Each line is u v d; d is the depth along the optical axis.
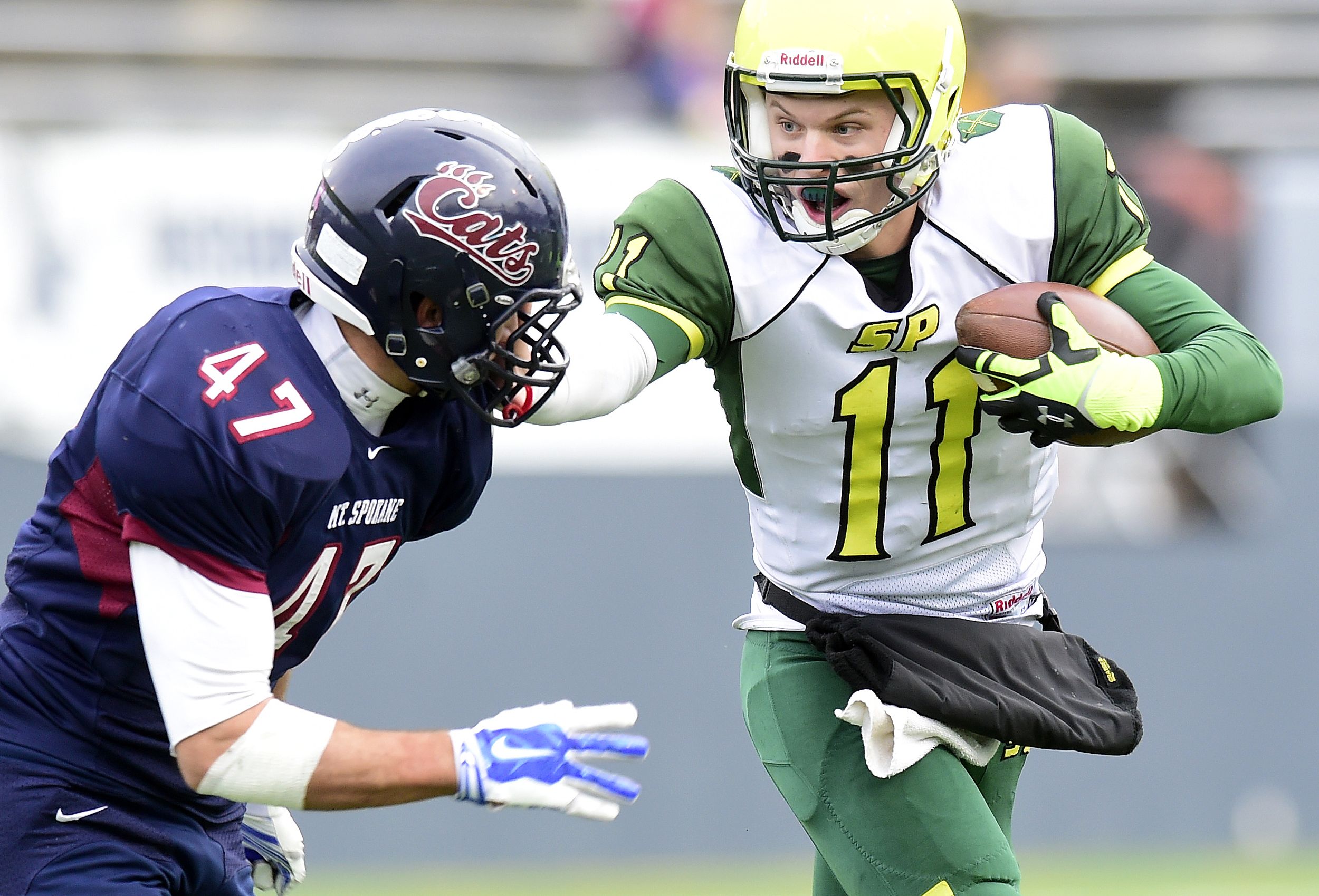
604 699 21.64
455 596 21.45
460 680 21.42
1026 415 7.71
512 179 7.05
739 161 8.10
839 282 8.03
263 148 21.69
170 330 7.00
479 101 26.67
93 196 21.22
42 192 21.16
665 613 21.78
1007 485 8.66
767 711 8.88
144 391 6.80
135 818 7.54
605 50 27.02
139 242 21.28
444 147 7.05
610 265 8.27
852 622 8.47
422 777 6.81
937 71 7.78
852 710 8.04
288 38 26.48
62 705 7.35
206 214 21.45
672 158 22.25
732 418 8.69
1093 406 7.52
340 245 7.00
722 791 21.73
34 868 7.30
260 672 6.81
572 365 7.68
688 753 21.72
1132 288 8.25
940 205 8.12
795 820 21.81
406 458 7.39
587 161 22.00
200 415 6.71
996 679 8.45
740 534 21.95
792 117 7.83
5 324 21.00
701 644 21.81
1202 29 27.44
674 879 20.66
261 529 6.80
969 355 7.80
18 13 25.86
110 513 7.07
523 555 21.58
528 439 21.58
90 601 7.18
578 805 6.96
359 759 6.76
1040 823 22.27
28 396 21.00
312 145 21.89
